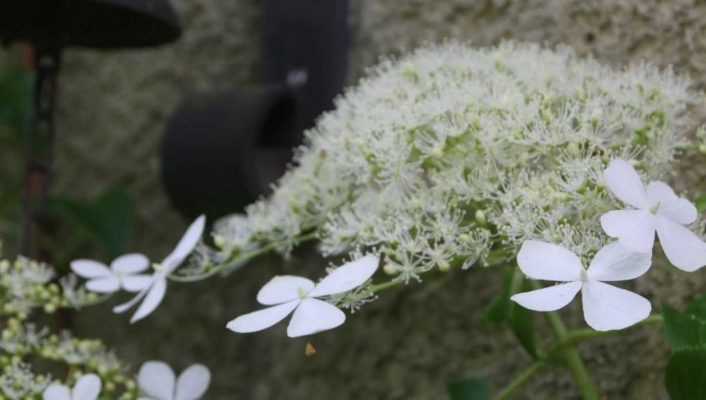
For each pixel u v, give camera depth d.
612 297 0.30
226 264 0.40
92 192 0.75
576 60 0.44
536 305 0.30
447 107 0.37
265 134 0.60
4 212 0.78
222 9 0.68
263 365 0.65
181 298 0.69
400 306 0.57
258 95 0.57
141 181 0.72
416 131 0.37
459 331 0.54
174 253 0.39
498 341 0.53
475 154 0.36
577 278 0.31
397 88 0.40
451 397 0.44
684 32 0.45
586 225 0.33
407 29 0.56
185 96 0.67
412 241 0.35
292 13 0.61
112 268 0.41
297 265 0.61
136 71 0.73
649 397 0.46
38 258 0.53
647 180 0.36
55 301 0.43
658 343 0.46
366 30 0.58
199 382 0.38
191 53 0.69
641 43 0.46
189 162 0.58
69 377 0.41
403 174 0.37
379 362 0.58
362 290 0.34
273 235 0.41
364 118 0.39
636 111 0.37
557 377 0.50
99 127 0.75
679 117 0.41
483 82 0.39
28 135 0.53
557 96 0.37
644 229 0.30
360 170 0.38
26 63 0.73
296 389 0.62
